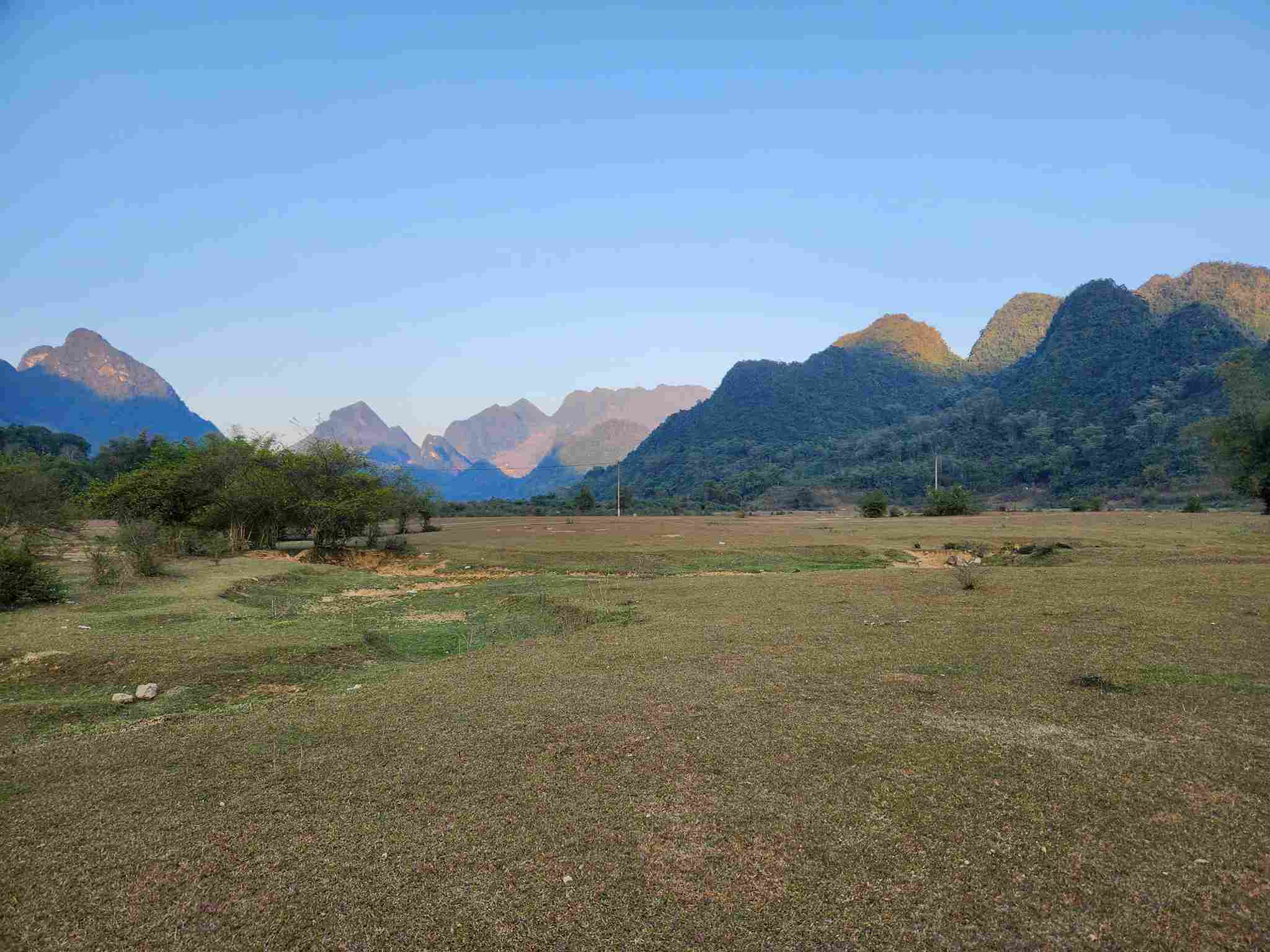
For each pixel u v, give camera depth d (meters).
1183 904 4.28
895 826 5.34
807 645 11.71
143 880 4.91
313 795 6.22
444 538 41.47
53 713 10.27
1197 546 27.22
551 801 5.94
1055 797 5.73
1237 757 6.42
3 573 17.92
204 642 14.09
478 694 9.38
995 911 4.27
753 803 5.81
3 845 5.47
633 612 16.89
